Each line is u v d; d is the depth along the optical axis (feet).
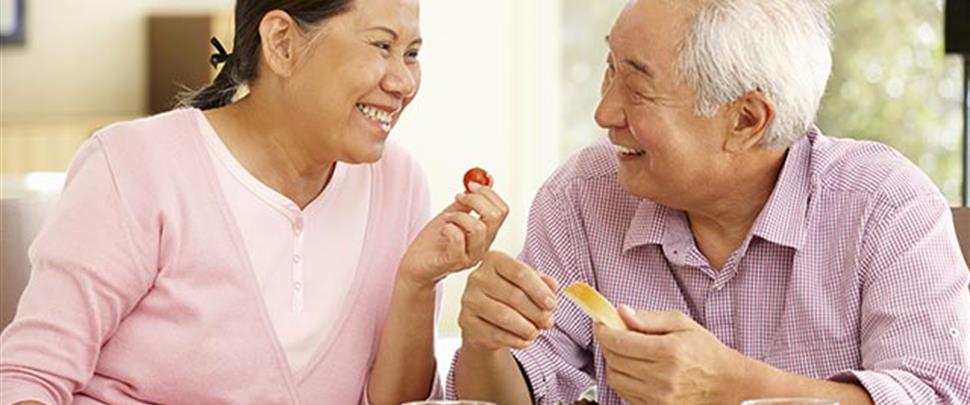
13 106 25.36
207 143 6.69
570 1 24.67
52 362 6.32
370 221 6.99
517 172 24.77
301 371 6.75
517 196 24.85
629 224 7.23
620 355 6.06
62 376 6.35
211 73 26.58
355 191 6.96
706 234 7.07
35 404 6.23
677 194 6.76
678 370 5.97
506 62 24.72
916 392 6.41
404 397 6.91
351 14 6.43
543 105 24.72
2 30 25.13
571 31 24.75
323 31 6.45
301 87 6.52
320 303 6.79
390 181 7.12
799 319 6.93
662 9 6.52
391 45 6.50
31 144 23.07
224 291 6.60
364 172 7.02
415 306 6.70
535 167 24.73
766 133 6.61
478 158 24.75
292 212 6.72
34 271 6.52
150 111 27.02
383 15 6.44
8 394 6.25
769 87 6.52
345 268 6.87
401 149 7.28
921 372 6.51
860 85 21.81
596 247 7.27
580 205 7.35
